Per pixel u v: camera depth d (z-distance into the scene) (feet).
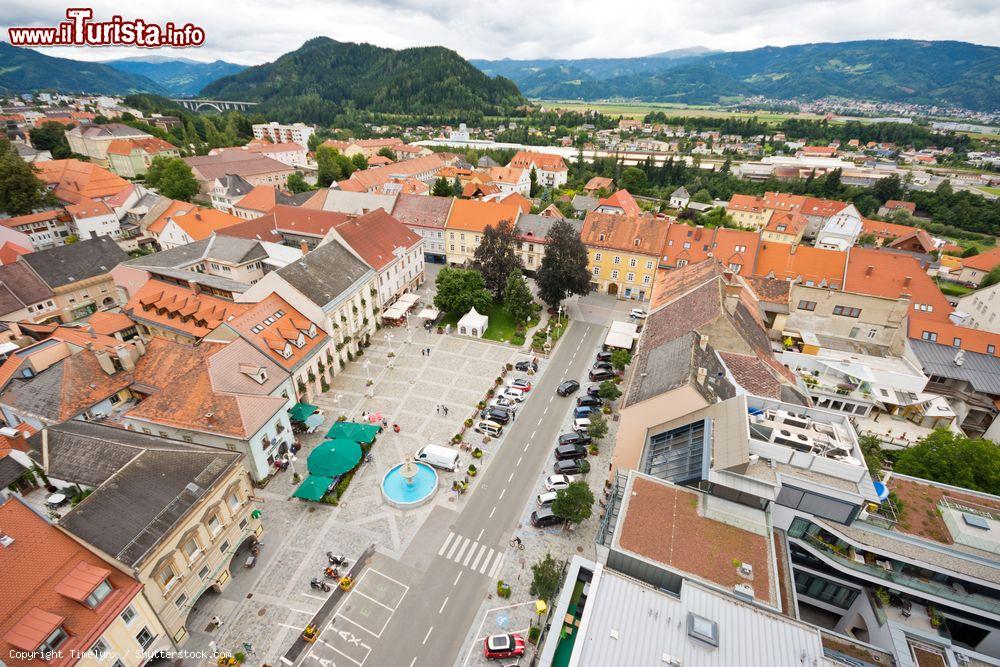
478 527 160.04
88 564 106.93
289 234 361.10
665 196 609.42
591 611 93.09
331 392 223.51
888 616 113.19
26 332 234.99
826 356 216.13
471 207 363.35
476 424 204.64
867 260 264.52
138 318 242.58
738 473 119.34
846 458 119.24
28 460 165.17
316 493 160.56
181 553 121.60
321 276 242.58
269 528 157.79
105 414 191.42
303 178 634.84
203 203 542.16
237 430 163.94
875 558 116.98
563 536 157.79
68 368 190.19
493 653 123.13
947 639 108.68
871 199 605.73
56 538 108.27
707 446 129.08
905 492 128.88
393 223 325.42
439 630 130.41
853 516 117.08
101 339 215.10
